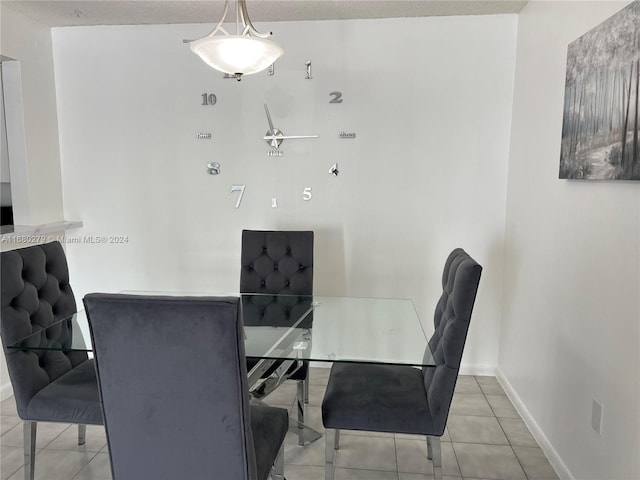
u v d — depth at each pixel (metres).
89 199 3.22
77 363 2.14
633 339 1.49
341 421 1.74
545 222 2.25
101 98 3.11
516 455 2.18
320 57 2.94
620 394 1.56
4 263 1.84
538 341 2.33
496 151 2.90
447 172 2.95
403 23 2.87
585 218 1.82
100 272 3.29
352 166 3.01
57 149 3.16
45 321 2.06
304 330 2.09
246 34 1.76
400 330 2.09
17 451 2.22
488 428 2.42
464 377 3.06
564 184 2.03
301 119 3.00
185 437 1.28
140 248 3.23
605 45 1.63
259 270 2.70
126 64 3.06
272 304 2.47
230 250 3.17
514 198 2.75
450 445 2.26
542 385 2.26
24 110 2.86
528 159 2.52
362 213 3.04
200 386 1.23
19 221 2.96
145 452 1.31
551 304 2.16
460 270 1.70
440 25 2.85
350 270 3.10
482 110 2.88
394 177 2.99
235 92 3.03
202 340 1.18
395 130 2.95
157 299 1.17
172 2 2.62
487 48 2.83
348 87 2.95
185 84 3.05
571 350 1.94
